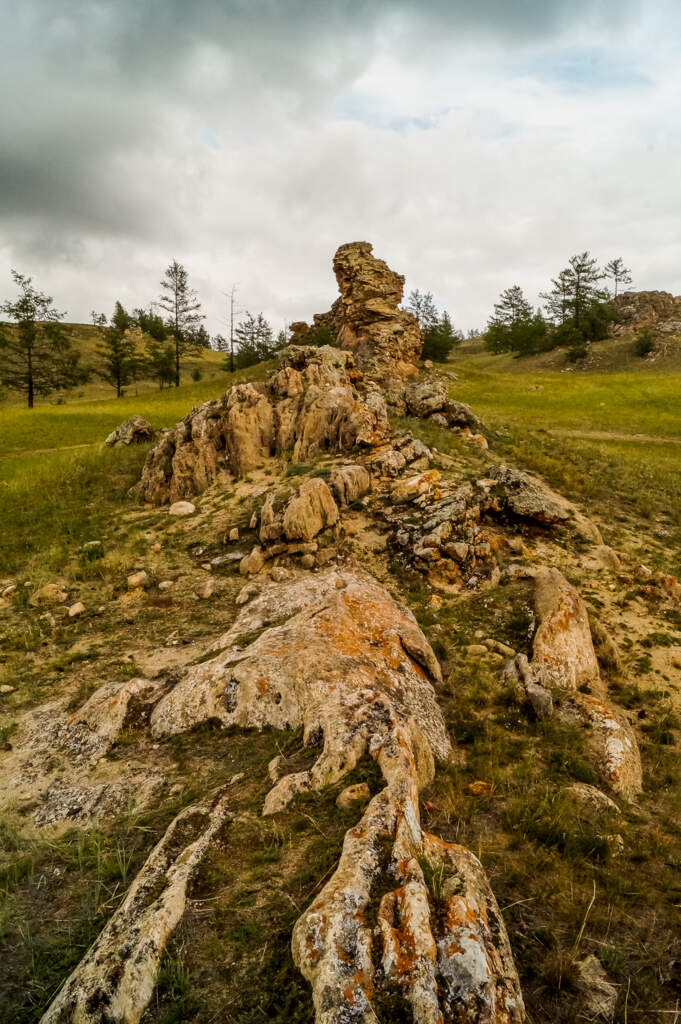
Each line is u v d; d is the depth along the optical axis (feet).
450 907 10.91
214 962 10.65
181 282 220.02
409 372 164.86
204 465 60.13
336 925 10.34
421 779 17.69
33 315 186.80
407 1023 8.93
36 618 35.42
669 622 33.30
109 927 11.76
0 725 23.04
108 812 16.85
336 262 173.88
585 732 21.72
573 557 41.98
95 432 122.72
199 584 39.24
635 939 12.79
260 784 16.24
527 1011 10.78
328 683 19.95
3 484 72.18
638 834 16.75
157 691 23.29
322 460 58.34
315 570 39.37
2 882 14.42
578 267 287.89
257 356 289.33
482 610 33.22
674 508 57.82
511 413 134.31
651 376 185.26
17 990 11.32
